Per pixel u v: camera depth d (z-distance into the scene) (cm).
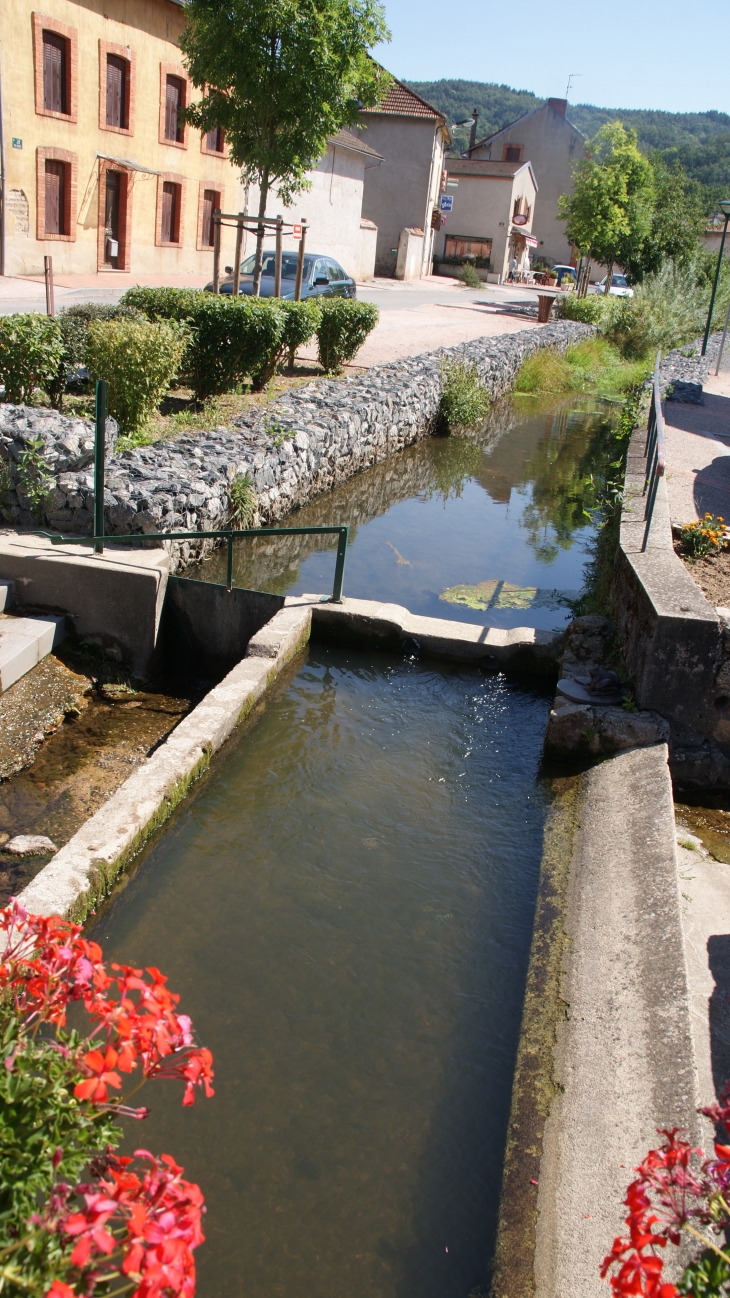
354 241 3484
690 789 572
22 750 555
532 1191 307
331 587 837
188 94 2445
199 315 1100
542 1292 269
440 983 403
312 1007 382
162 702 654
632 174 3653
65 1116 168
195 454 866
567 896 451
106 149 2195
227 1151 319
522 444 1630
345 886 459
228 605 707
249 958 405
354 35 1320
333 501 1115
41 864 452
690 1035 328
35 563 661
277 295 1492
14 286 1817
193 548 787
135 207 2344
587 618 711
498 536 1076
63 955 192
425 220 4203
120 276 2294
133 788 475
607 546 898
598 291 4678
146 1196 152
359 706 641
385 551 970
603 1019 359
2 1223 153
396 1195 310
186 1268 143
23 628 642
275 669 637
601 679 598
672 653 555
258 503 906
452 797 543
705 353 2431
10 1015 191
